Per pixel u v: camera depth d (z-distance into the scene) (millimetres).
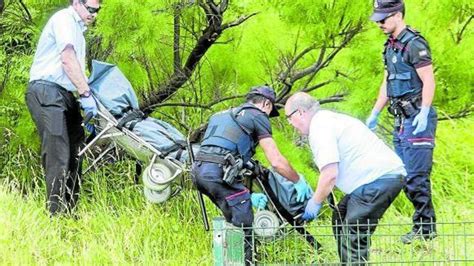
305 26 10969
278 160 9469
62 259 10000
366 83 11297
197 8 11562
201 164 9547
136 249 10297
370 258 9023
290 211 9703
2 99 12812
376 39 11164
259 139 9547
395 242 9500
